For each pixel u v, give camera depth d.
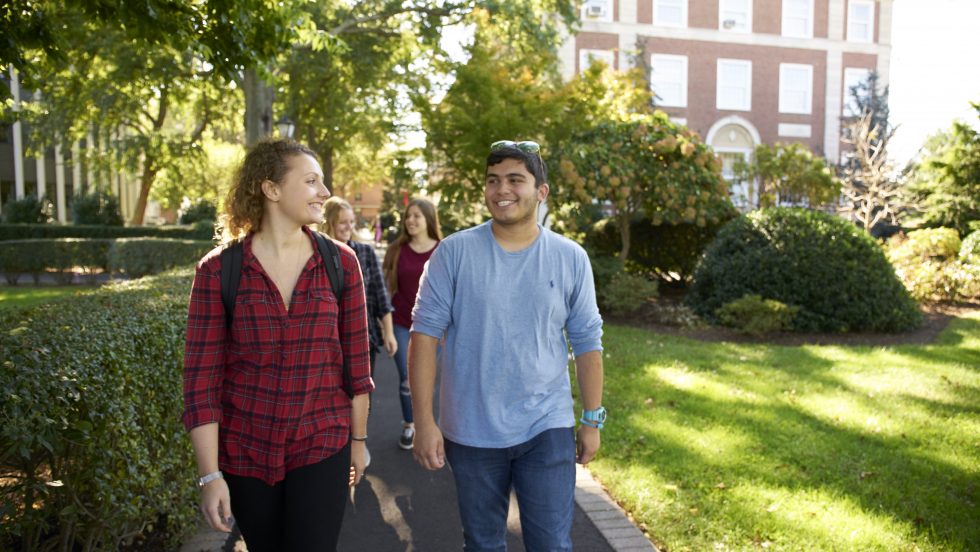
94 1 4.60
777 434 5.19
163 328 3.46
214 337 2.18
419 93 15.00
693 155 12.23
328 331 2.27
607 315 11.45
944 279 12.47
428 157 15.36
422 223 5.25
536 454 2.47
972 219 17.94
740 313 9.73
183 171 30.94
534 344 2.48
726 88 29.44
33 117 19.02
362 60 17.55
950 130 18.34
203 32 5.02
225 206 2.33
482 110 13.76
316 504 2.22
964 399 6.12
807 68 29.98
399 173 15.88
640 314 11.48
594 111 14.88
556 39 16.14
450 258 2.52
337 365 2.33
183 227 25.69
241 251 2.21
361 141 26.58
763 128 29.78
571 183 11.83
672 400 6.08
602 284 11.71
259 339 2.18
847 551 3.45
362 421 2.43
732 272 10.44
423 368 2.52
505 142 2.52
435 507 4.11
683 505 3.98
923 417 5.59
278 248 2.25
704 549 3.49
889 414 5.67
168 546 3.49
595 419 2.59
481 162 13.70
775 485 4.26
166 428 3.38
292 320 2.21
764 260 10.16
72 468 2.64
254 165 2.24
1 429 2.14
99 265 19.03
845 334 9.67
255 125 14.91
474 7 15.27
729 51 29.22
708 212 12.44
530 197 2.46
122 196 45.19
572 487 2.51
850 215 20.16
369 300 4.82
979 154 17.69
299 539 2.21
